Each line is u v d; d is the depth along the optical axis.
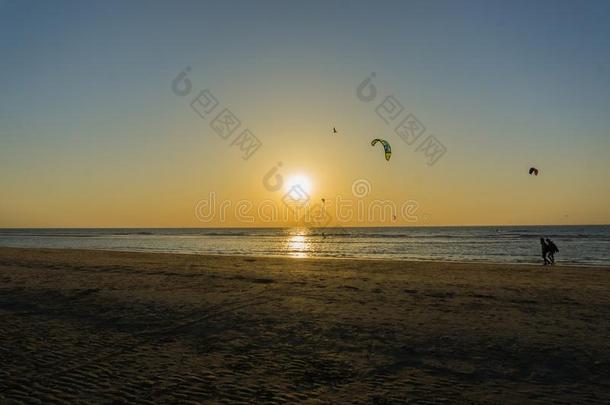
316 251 43.16
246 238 87.75
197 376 6.63
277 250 45.00
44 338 8.76
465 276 17.16
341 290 13.75
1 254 29.50
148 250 45.31
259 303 11.79
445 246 50.53
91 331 9.27
